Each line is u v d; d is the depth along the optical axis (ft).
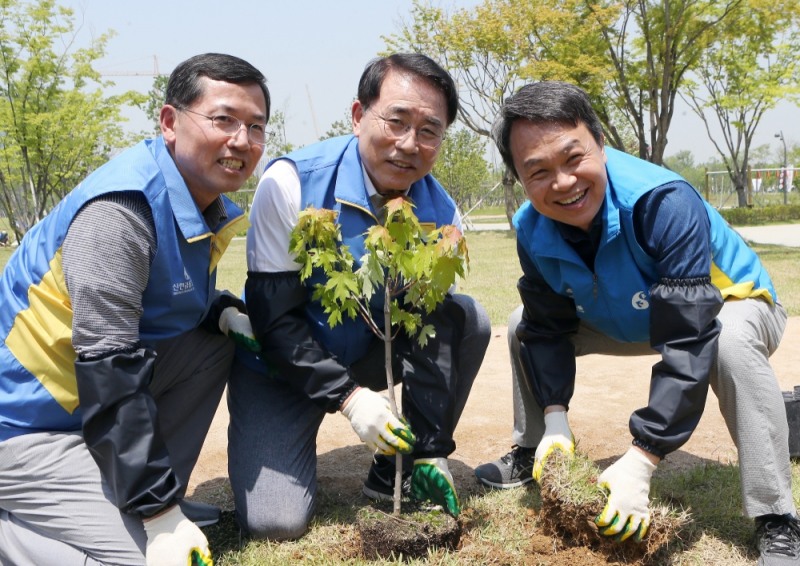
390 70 8.94
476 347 10.56
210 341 9.94
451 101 9.12
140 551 8.06
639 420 8.54
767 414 8.57
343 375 9.14
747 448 8.63
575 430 13.50
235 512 9.94
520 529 9.43
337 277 8.64
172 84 8.40
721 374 8.73
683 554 8.77
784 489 8.59
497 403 15.38
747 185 114.73
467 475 11.62
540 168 8.53
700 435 12.98
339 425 14.34
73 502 8.20
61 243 8.09
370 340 10.37
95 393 7.68
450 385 9.57
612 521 8.29
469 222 90.89
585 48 62.49
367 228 9.57
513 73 65.46
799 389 11.37
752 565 8.54
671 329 8.67
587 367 18.15
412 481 9.66
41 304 8.15
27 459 8.19
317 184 9.62
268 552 9.08
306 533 9.59
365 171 9.60
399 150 8.98
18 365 8.27
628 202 8.75
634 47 63.00
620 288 9.30
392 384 9.04
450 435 9.66
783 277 32.50
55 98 53.36
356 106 9.59
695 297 8.50
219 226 9.14
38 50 50.21
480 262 45.44
